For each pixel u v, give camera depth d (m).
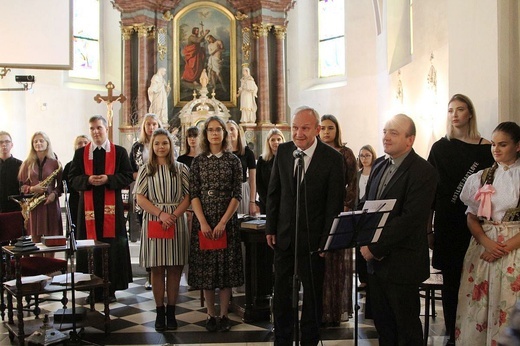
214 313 4.47
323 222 3.65
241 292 5.68
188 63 13.37
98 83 13.35
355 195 4.50
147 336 4.33
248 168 5.68
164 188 4.46
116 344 4.14
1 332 4.47
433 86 7.79
